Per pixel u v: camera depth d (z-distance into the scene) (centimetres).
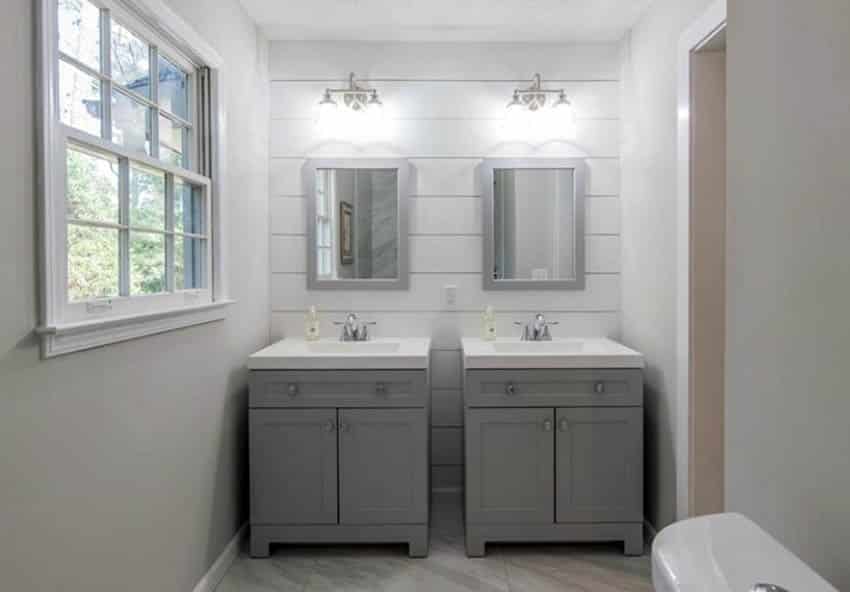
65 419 135
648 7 260
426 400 246
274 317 306
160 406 182
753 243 116
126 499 162
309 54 303
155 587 179
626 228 294
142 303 175
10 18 118
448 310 306
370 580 230
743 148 119
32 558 124
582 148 305
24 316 122
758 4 113
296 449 246
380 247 306
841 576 90
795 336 102
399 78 304
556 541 251
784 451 105
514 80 304
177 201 210
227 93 243
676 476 228
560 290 306
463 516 286
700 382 212
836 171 91
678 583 78
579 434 247
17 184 120
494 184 305
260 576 233
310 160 303
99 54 159
